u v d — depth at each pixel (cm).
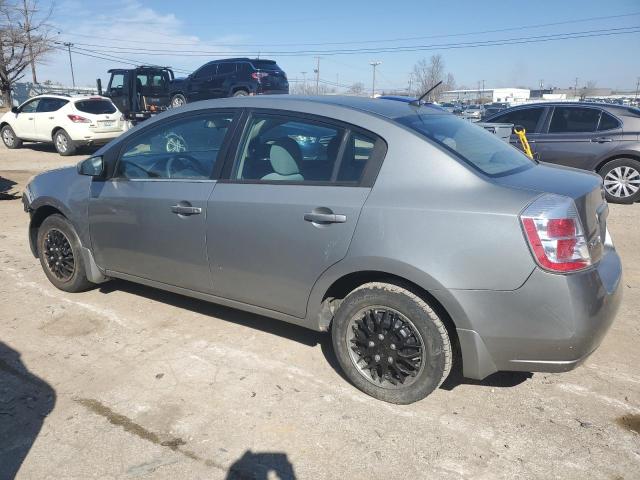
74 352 373
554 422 299
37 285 494
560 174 321
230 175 355
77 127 1470
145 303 456
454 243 276
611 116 873
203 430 290
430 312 290
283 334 402
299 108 341
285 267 331
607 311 279
